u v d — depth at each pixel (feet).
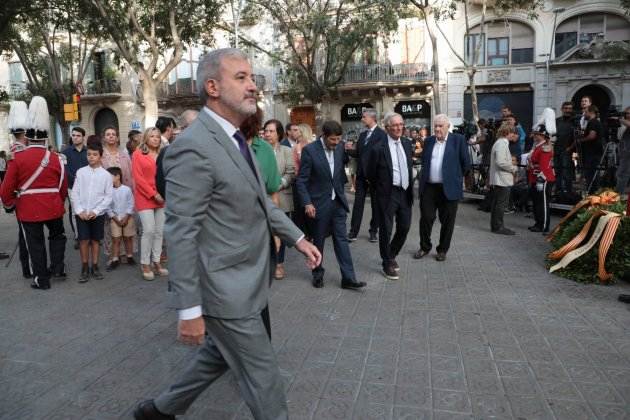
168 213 7.23
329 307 16.58
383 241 19.80
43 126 19.49
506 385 11.07
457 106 82.94
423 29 82.28
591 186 33.63
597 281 18.88
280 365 12.22
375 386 11.10
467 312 15.90
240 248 7.52
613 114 38.34
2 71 104.94
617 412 9.91
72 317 16.14
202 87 7.66
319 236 18.56
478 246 25.91
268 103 91.45
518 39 80.48
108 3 52.60
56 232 20.65
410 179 19.95
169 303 7.20
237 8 65.46
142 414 8.54
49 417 10.05
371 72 84.43
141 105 97.60
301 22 62.49
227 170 7.30
